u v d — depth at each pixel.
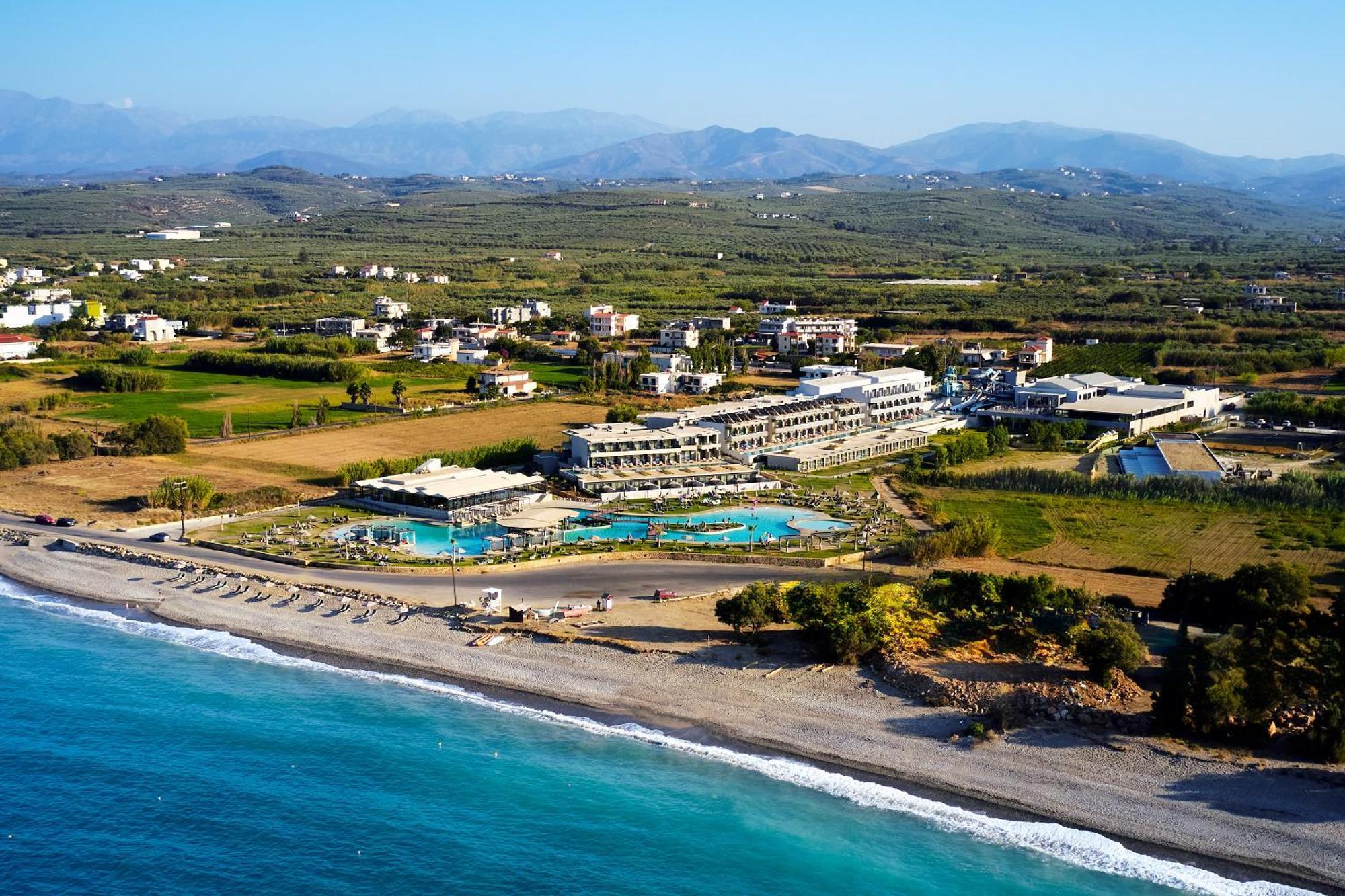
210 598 157.00
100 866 98.69
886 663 129.00
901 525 194.00
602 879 95.75
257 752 116.00
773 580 161.62
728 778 109.44
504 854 99.44
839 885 93.62
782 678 128.38
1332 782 104.19
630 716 121.31
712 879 95.12
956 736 114.25
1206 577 144.12
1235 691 111.50
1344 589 141.62
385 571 166.38
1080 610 139.38
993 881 93.12
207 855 100.25
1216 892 90.62
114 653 140.12
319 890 95.44
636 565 170.88
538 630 141.50
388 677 132.25
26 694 128.50
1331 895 89.88
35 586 164.12
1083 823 100.12
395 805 106.88
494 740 117.31
